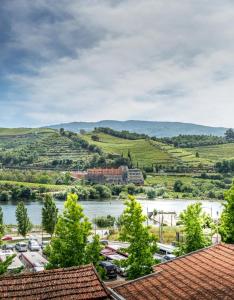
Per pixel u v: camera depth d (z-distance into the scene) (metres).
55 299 23.83
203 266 30.47
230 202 47.72
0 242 50.22
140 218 41.75
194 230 47.09
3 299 23.20
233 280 27.25
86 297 24.34
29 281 24.84
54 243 39.38
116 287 29.72
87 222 40.41
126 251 41.44
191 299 25.98
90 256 40.00
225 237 47.66
